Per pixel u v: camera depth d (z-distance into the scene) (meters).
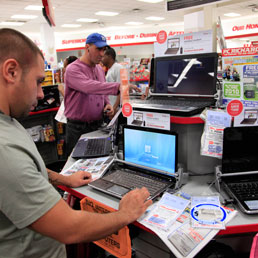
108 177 1.44
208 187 1.36
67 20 9.66
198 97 1.62
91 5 7.67
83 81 2.20
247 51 1.40
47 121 3.98
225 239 1.53
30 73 0.79
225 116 1.33
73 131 2.48
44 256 0.92
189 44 1.64
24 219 0.74
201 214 1.10
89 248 1.67
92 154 1.77
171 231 1.02
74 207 1.67
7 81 0.76
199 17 2.27
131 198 1.03
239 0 2.10
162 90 1.79
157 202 1.22
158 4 8.01
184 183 1.41
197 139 1.48
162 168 1.41
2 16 8.29
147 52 12.11
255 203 1.12
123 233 1.11
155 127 1.44
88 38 2.27
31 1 6.69
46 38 9.87
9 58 0.74
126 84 1.59
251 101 1.42
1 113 0.79
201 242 0.96
